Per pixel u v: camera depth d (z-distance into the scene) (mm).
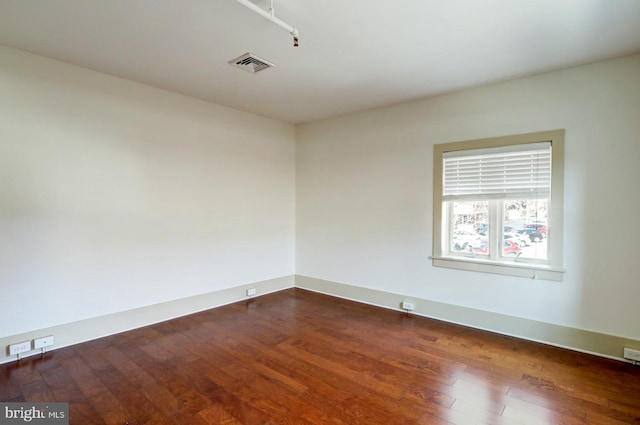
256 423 1975
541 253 3172
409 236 3982
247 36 2457
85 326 3115
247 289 4566
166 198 3691
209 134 4082
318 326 3549
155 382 2416
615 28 2279
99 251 3197
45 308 2887
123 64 2980
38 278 2848
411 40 2488
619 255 2756
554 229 3023
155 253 3607
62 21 2264
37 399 2203
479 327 3469
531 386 2377
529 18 2170
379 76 3195
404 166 4020
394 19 2201
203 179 4035
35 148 2816
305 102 4027
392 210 4133
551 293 3059
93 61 2924
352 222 4535
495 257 3426
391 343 3117
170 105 3701
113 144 3275
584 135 2883
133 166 3422
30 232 2803
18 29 2379
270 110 4402
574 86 2928
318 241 4945
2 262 2674
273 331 3406
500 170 3338
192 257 3939
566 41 2475
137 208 3459
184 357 2814
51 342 2898
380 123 4234
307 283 5098
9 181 2695
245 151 4508
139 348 2979
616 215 2764
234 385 2385
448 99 3660
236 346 3039
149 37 2486
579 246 2918
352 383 2418
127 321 3395
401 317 3842
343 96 3787
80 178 3068
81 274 3088
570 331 2969
